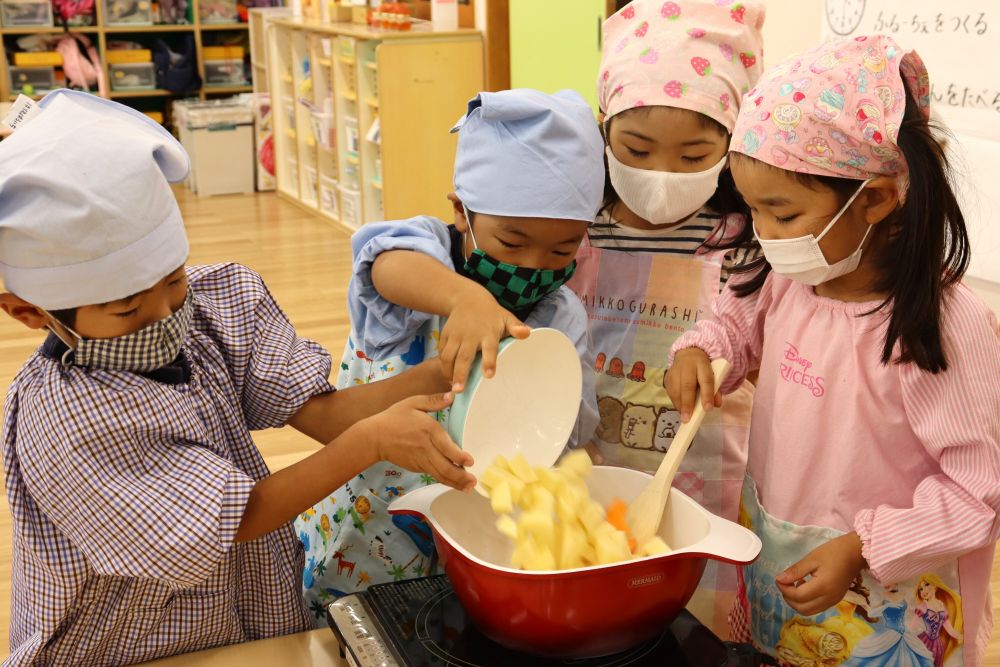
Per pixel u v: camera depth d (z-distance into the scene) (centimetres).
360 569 113
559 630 79
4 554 216
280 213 554
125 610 88
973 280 207
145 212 74
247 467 94
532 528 84
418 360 109
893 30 218
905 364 91
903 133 88
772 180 91
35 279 72
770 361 105
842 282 99
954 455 90
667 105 111
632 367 125
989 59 195
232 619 95
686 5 115
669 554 79
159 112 677
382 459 84
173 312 81
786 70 92
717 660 82
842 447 97
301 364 98
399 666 82
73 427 77
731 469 128
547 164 91
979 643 103
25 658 84
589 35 356
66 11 602
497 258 96
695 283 122
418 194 469
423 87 454
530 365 92
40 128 73
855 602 99
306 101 542
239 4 648
